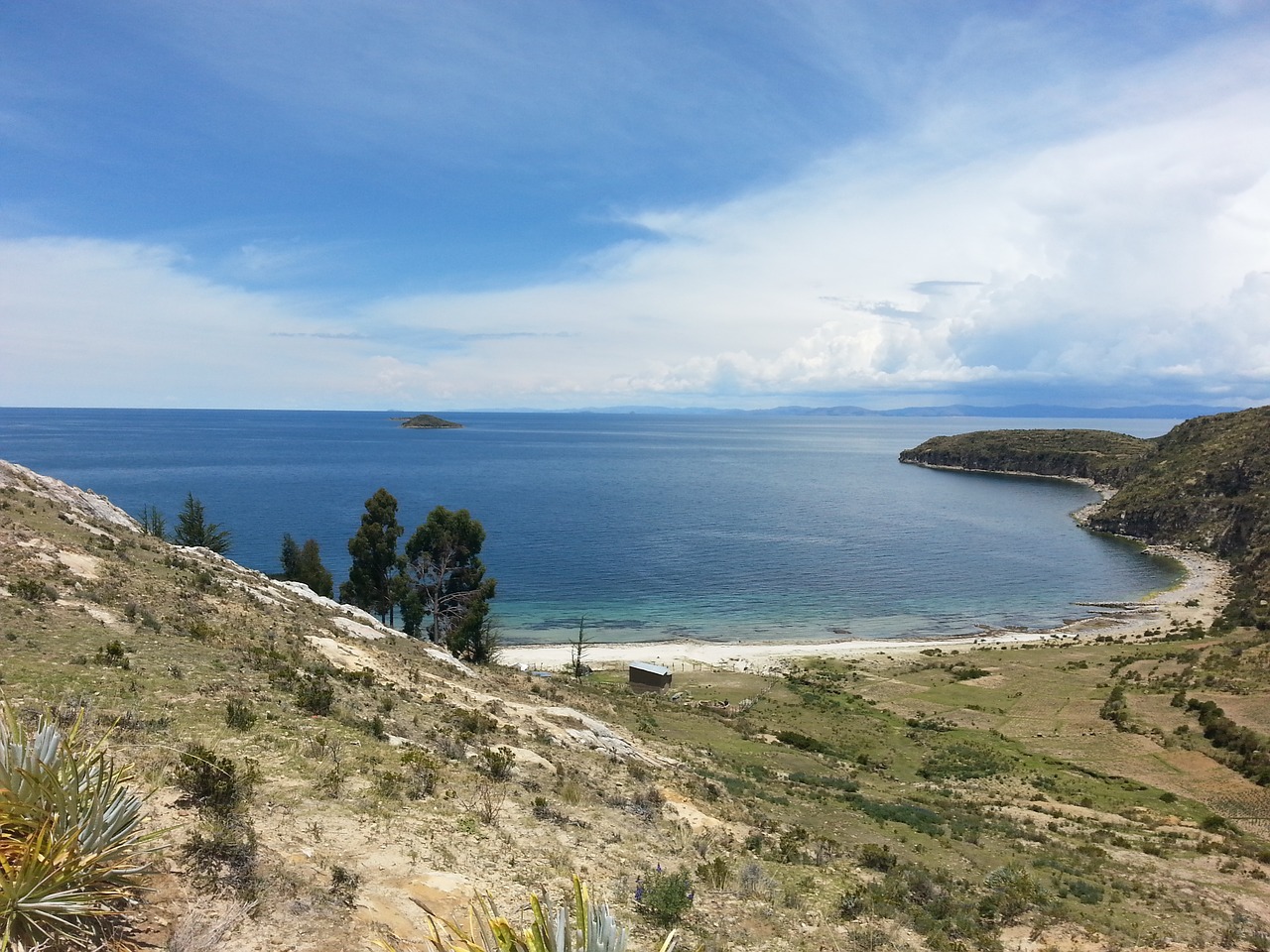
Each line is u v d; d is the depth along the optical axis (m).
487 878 9.57
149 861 6.95
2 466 35.31
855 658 69.44
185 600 24.09
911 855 19.88
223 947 6.12
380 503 51.25
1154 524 151.50
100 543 27.22
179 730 12.12
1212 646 68.44
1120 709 52.62
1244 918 17.98
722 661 67.12
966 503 192.50
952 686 60.53
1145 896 18.95
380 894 8.12
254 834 8.34
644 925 9.72
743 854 15.12
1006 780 39.22
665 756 27.50
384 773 12.76
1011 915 15.45
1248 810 35.34
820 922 11.88
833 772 35.19
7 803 5.47
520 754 18.39
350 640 29.05
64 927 5.35
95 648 16.08
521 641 72.69
